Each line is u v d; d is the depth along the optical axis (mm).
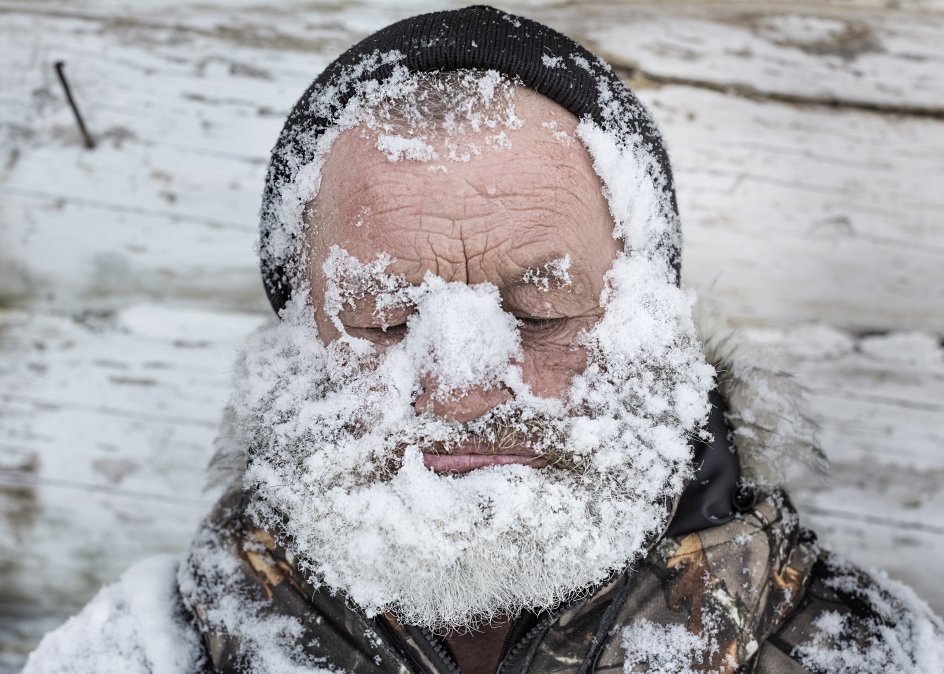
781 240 1619
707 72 1595
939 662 989
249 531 1074
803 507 1645
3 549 1703
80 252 1654
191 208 1645
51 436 1681
